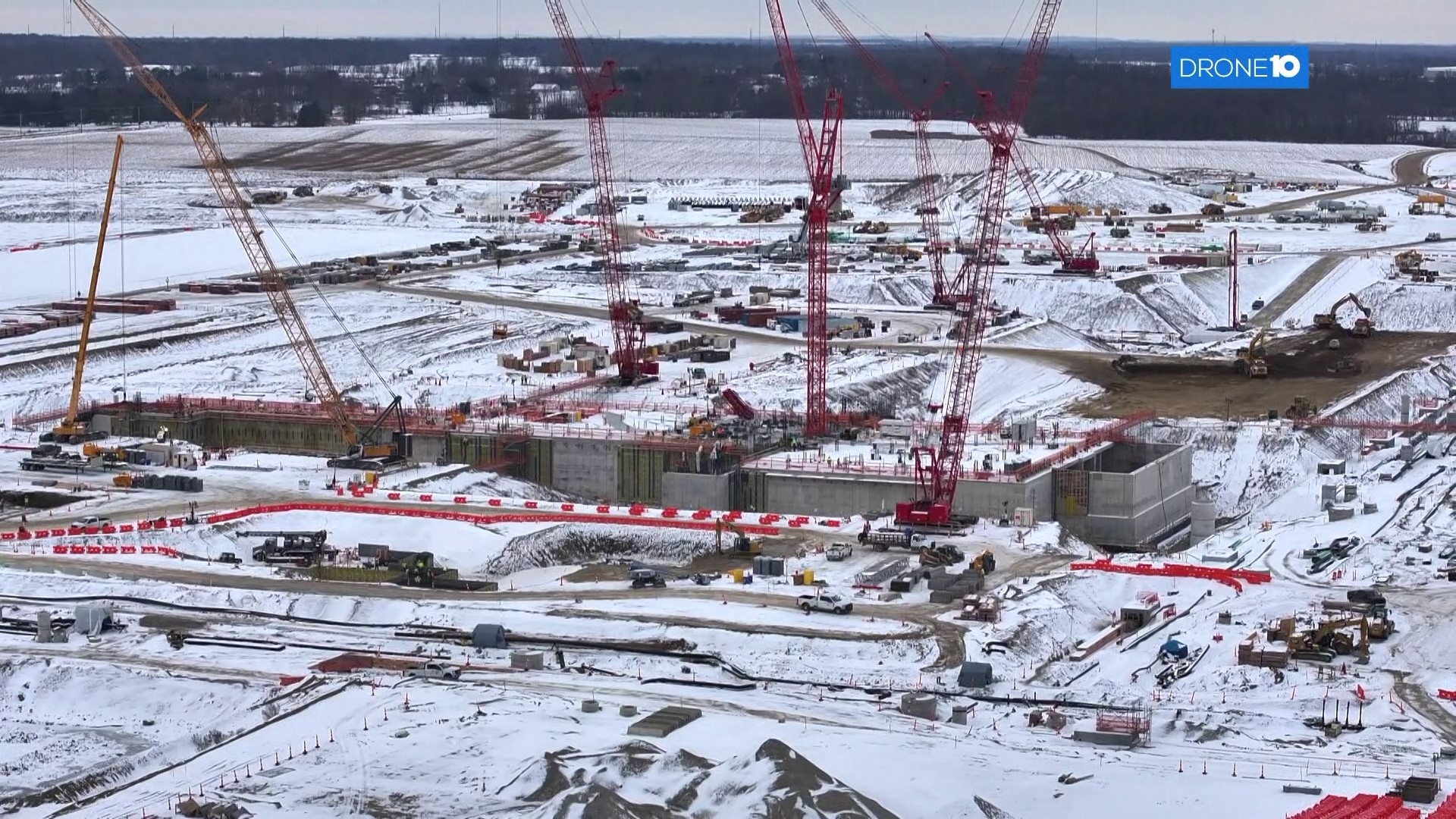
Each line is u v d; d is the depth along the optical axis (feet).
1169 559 501.97
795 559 503.20
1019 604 446.60
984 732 362.53
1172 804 319.68
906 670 405.39
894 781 331.77
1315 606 442.09
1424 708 372.79
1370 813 304.71
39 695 398.62
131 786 337.72
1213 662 408.67
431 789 329.93
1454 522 528.63
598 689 390.42
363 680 394.11
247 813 320.70
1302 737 357.00
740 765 329.72
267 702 383.45
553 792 326.03
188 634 431.02
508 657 415.23
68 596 464.65
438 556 509.76
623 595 464.65
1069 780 332.60
